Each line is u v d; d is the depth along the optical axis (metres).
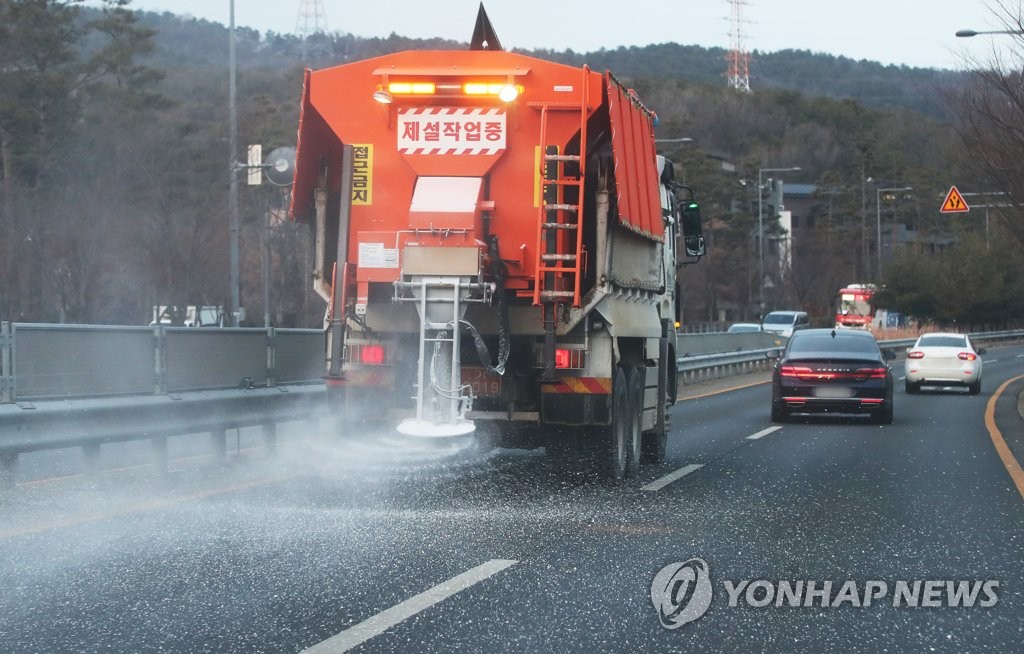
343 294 14.28
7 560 9.95
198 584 9.19
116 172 50.66
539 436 15.06
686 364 42.41
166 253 49.03
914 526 12.44
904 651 7.86
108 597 8.75
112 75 73.75
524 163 14.31
